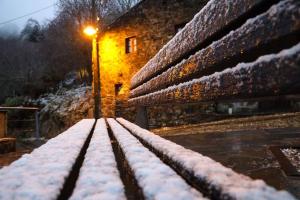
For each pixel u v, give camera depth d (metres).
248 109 11.47
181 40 1.92
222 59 1.20
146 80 4.19
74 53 30.06
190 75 1.75
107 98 15.15
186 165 0.98
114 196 0.73
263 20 0.86
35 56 43.88
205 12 1.42
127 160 1.29
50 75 31.27
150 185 0.79
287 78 0.75
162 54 2.66
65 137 2.17
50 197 0.70
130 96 6.79
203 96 1.52
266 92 0.88
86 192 0.79
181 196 0.68
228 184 0.68
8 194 0.73
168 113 12.50
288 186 1.50
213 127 5.85
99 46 15.51
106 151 1.50
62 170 1.00
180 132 5.23
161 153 1.42
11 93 33.09
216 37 1.36
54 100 22.83
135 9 14.14
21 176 0.93
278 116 7.00
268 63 0.85
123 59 14.63
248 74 0.99
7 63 43.19
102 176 0.93
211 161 1.00
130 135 2.27
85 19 29.88
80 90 22.97
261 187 0.63
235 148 2.76
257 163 2.06
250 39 0.94
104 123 4.54
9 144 6.55
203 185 0.81
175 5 12.95
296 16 0.70
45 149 1.54
